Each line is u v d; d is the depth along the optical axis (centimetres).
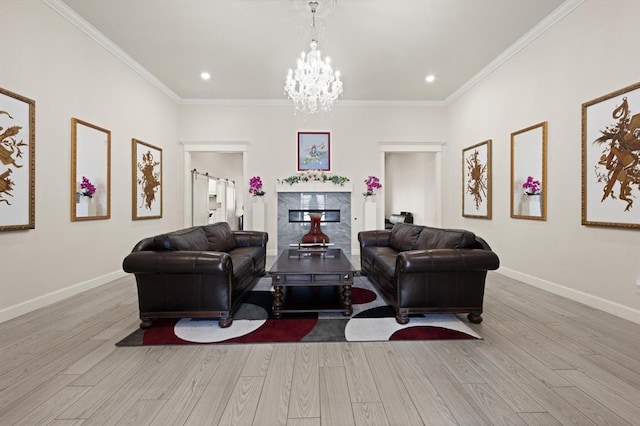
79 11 323
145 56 423
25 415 142
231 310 253
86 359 195
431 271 245
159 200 512
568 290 318
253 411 146
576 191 309
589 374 176
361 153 611
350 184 602
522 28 357
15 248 269
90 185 355
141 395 158
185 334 234
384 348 212
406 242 371
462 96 541
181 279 244
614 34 268
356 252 611
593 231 290
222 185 855
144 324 245
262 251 424
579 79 304
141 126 463
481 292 253
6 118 259
